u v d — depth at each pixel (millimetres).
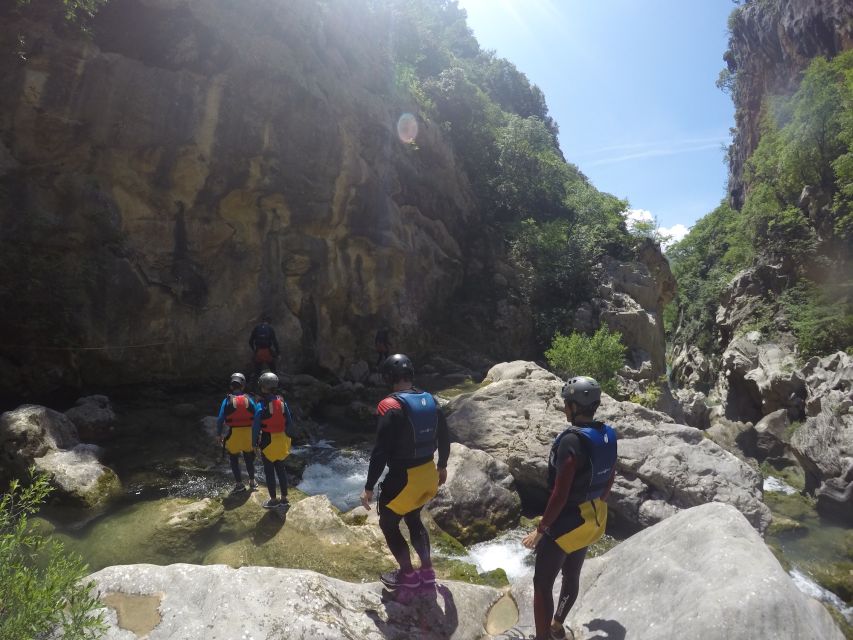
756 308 26359
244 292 13125
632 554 3461
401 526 5871
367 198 16000
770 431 10930
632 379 20906
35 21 10055
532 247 25000
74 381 10219
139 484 6789
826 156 26047
